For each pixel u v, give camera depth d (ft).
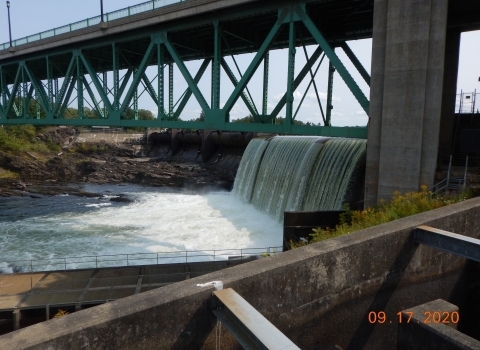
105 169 170.81
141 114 292.61
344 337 14.29
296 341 12.74
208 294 10.11
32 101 222.07
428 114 41.57
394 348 16.16
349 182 57.41
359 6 52.90
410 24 41.57
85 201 120.98
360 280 14.37
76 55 90.07
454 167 49.26
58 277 49.34
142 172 158.10
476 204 19.63
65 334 7.94
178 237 77.00
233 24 65.51
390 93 43.62
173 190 136.46
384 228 15.62
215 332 10.34
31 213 104.47
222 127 59.11
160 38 69.36
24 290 45.68
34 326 8.20
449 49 56.75
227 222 85.40
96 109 87.10
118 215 99.35
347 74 47.09
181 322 9.71
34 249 74.08
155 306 9.24
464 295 18.94
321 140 73.72
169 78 79.92
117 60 81.25
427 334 11.46
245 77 55.62
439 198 35.81
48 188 144.05
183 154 199.41
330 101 63.21
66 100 95.61
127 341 8.89
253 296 11.25
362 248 14.24
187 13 61.82
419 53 41.24
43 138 226.99
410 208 33.17
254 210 93.61
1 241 79.20
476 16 50.44
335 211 49.93
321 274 13.08
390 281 15.46
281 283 11.93
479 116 58.75
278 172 86.74
